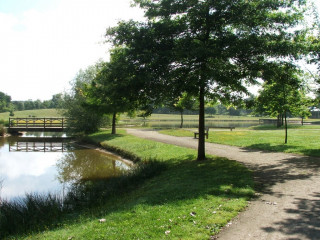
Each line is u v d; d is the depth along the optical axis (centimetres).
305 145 1652
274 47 1050
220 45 1068
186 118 8631
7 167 1770
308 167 1077
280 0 1084
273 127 4134
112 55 1289
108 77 1203
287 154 1423
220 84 1194
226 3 1039
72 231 559
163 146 1870
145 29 1125
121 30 1148
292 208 625
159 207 640
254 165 1157
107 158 1967
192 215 579
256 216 580
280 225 529
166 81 1112
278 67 1134
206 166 1150
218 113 13338
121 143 2191
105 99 1435
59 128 3556
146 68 1091
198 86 1074
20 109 11694
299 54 1132
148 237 482
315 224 529
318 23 1427
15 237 606
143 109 1316
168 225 529
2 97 12006
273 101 1766
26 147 2670
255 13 1073
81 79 3434
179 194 754
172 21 1149
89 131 3241
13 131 3738
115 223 560
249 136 2355
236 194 736
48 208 796
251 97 1373
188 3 1093
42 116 8100
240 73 1109
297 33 1140
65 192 1137
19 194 1145
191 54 965
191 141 2231
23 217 729
